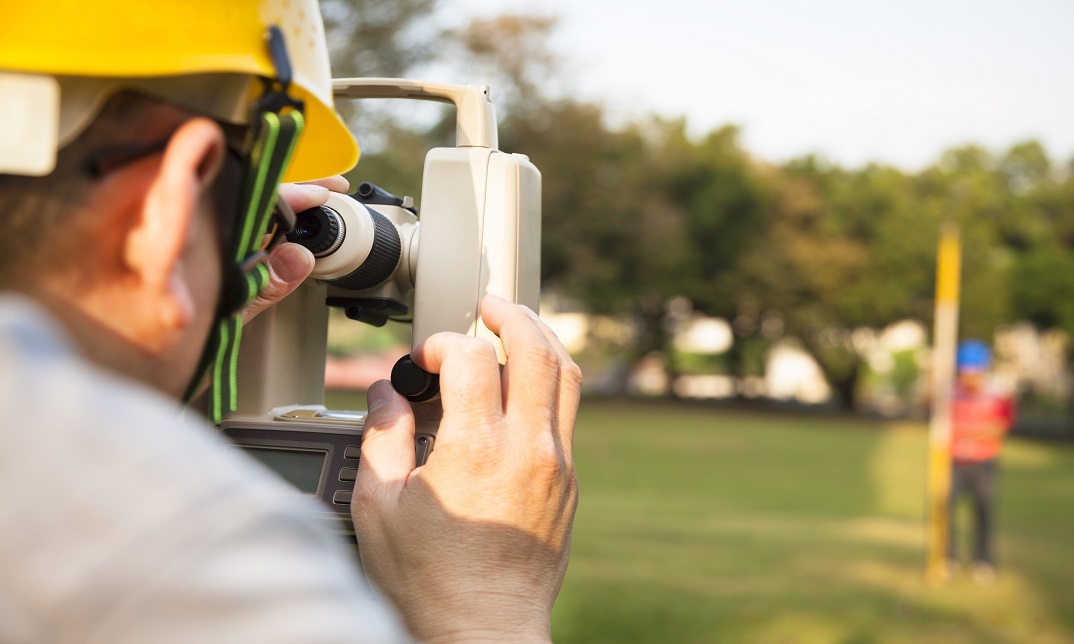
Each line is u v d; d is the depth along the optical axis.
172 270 0.44
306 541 0.37
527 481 0.69
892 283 35.22
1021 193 38.19
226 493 0.35
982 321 35.38
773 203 35.94
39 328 0.37
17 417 0.34
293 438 0.84
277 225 0.71
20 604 0.32
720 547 7.63
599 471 13.73
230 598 0.33
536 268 1.00
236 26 0.49
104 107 0.45
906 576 6.92
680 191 35.16
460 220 0.94
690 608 5.55
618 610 5.41
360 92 0.99
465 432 0.69
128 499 0.34
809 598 6.01
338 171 0.67
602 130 30.75
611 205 31.86
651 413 29.03
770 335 37.16
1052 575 7.27
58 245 0.43
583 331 37.66
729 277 35.16
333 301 1.03
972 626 5.64
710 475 13.52
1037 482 14.93
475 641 0.65
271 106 0.50
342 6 10.69
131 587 0.33
